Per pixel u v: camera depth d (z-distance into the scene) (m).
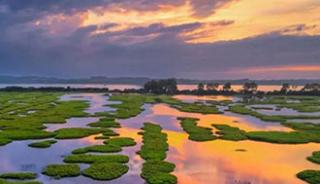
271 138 64.38
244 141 63.12
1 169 44.12
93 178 40.84
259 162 49.09
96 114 94.56
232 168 45.91
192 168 45.47
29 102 126.69
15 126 72.81
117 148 53.91
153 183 39.09
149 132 67.69
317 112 110.81
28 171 43.34
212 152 54.16
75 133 65.56
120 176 41.72
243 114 101.75
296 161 50.03
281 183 40.56
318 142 63.09
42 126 73.75
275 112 109.56
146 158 49.00
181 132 70.31
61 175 41.44
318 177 41.88
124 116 91.38
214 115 98.94
